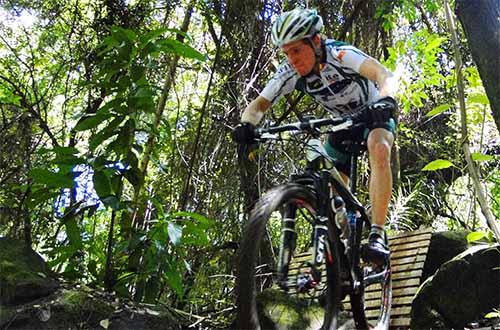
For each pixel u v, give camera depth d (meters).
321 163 3.00
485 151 5.82
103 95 5.25
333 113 3.55
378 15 6.32
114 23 5.72
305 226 5.50
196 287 5.23
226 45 6.02
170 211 5.25
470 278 3.92
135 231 4.20
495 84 2.78
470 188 5.57
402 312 4.10
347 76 3.30
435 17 7.60
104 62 4.07
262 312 4.08
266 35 5.90
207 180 5.59
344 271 3.26
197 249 5.41
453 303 3.92
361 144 3.44
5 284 3.29
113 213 3.92
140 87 3.95
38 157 5.50
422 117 7.73
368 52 6.54
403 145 7.51
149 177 6.10
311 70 3.28
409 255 4.44
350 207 3.37
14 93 5.82
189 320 4.23
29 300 3.32
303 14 3.13
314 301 4.20
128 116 3.91
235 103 5.75
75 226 3.87
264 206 2.48
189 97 5.98
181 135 5.80
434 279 4.00
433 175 7.78
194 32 6.60
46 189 3.91
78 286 3.65
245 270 2.31
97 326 3.29
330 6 6.38
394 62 5.99
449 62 7.50
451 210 7.18
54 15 6.15
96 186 3.75
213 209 5.54
